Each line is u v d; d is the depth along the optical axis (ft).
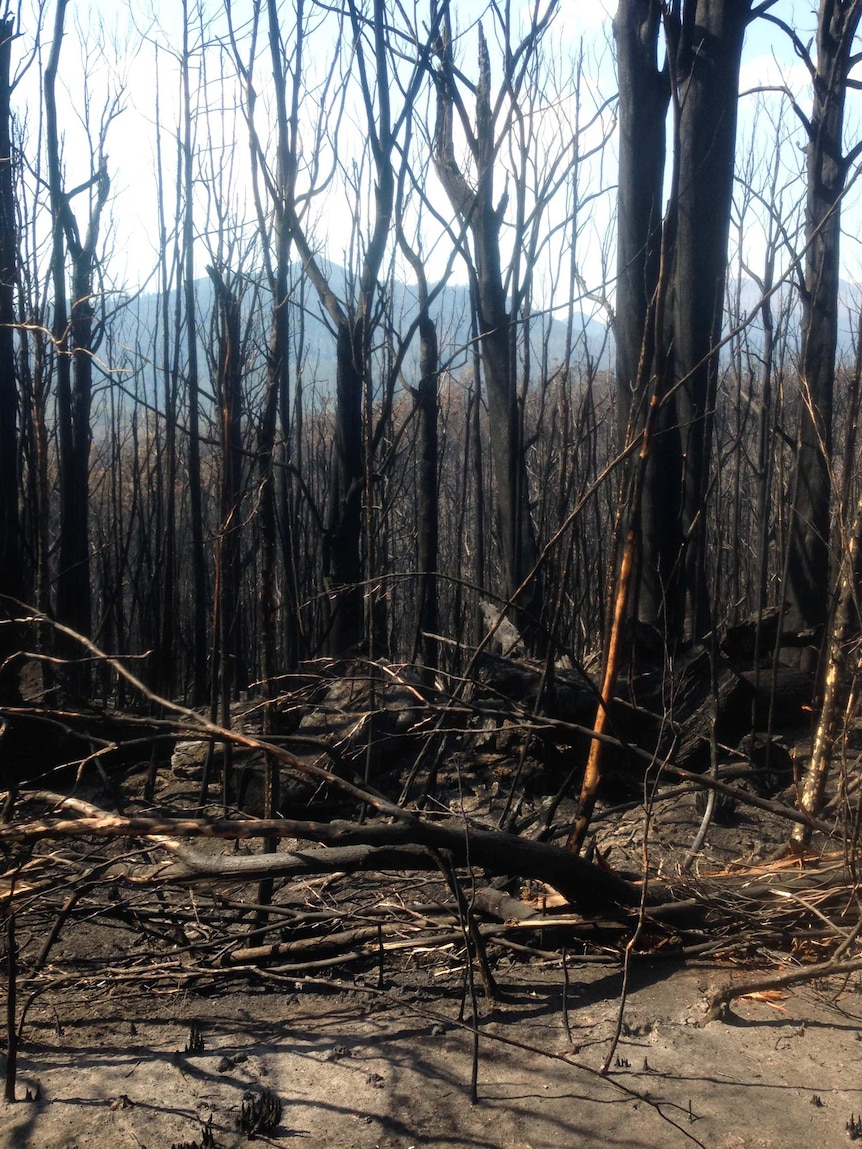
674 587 19.47
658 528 19.48
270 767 12.00
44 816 9.94
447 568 36.96
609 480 19.42
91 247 24.97
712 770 14.23
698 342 19.16
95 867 10.21
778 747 17.03
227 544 14.40
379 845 9.93
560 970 11.10
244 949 11.43
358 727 12.12
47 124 18.39
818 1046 9.40
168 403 19.48
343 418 20.85
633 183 19.15
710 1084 8.71
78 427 24.32
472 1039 9.57
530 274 16.42
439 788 16.47
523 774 16.35
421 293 20.34
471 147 18.17
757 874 12.75
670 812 15.56
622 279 19.35
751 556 33.65
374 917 11.46
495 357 20.27
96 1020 10.28
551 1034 9.66
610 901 11.18
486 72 18.99
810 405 13.25
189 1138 8.04
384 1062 9.18
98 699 24.66
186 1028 10.03
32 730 17.08
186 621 31.22
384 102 14.44
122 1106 8.49
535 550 20.42
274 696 12.23
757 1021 9.91
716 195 19.17
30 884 10.48
